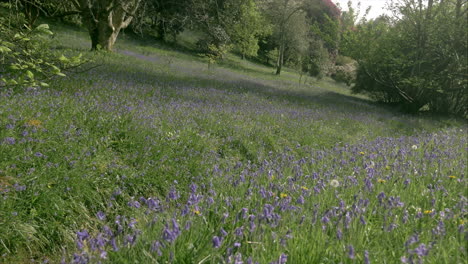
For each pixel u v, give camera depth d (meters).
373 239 3.99
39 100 7.86
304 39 57.59
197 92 15.99
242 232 3.59
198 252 3.43
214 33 21.70
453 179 6.75
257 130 10.44
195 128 9.24
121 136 7.34
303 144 10.67
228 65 45.00
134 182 5.72
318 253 3.50
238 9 21.86
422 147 10.78
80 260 3.02
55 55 4.85
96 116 7.79
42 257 4.05
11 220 4.00
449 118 24.91
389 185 6.01
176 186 5.95
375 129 15.17
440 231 3.91
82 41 32.41
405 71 26.64
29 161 5.09
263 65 62.12
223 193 5.37
